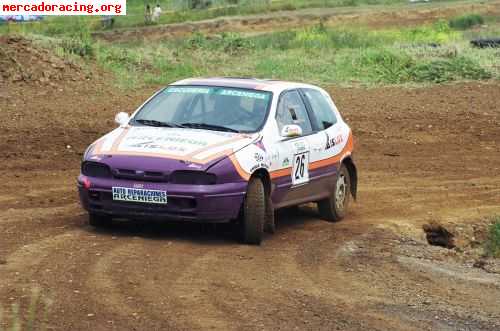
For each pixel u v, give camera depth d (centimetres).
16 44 3031
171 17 7150
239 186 1235
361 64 3612
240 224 1270
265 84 1424
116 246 1207
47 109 2578
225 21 6812
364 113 2764
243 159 1251
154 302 978
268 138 1320
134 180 1233
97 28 6419
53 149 2102
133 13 7494
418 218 1579
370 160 2162
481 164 2158
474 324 990
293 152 1366
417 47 3919
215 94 1386
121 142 1284
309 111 1463
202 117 1350
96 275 1062
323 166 1456
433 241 1502
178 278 1075
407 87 3303
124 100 2816
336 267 1196
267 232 1377
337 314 986
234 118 1343
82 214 1418
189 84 1418
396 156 2228
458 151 2317
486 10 7888
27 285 1009
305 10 7812
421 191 1827
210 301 996
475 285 1165
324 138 1464
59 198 1572
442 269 1243
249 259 1194
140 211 1234
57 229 1297
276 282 1093
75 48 3259
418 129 2564
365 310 1011
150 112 1380
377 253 1296
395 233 1445
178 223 1383
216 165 1226
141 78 3225
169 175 1218
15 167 1883
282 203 1358
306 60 3756
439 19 7306
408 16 7500
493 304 1078
